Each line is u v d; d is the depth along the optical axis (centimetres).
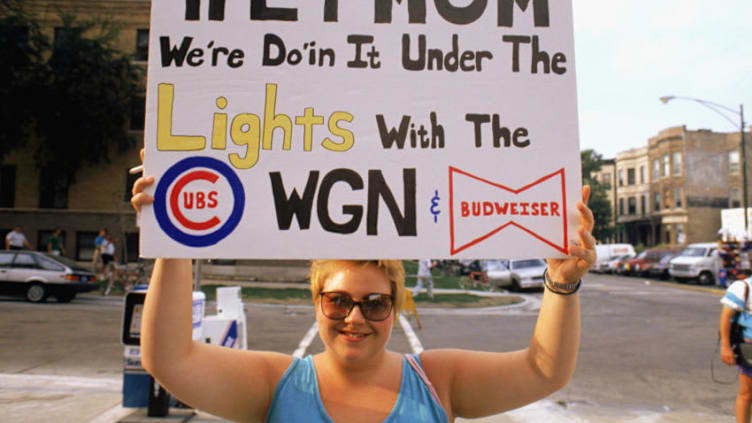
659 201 4784
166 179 174
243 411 164
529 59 189
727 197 4481
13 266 1398
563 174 183
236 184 176
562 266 169
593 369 749
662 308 1523
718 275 2334
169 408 525
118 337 914
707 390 645
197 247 171
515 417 538
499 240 178
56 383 619
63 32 2228
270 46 183
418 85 185
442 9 189
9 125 2159
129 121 2328
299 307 1409
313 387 161
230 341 579
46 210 2281
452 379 171
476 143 183
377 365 164
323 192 177
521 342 965
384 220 177
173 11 183
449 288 2203
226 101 179
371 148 180
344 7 187
